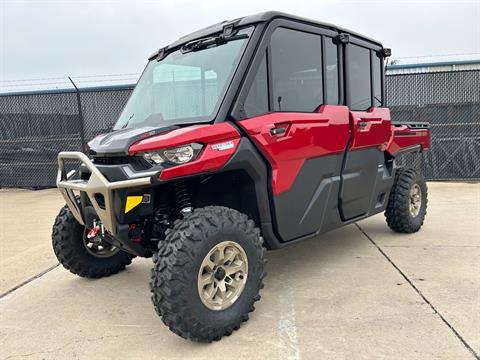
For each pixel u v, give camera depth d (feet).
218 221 8.64
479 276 11.51
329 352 7.98
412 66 32.76
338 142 11.73
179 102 10.59
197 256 8.19
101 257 12.67
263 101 9.89
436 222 18.04
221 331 8.59
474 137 28.40
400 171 16.16
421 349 7.91
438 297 10.19
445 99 28.32
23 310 10.73
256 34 9.84
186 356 8.18
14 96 32.48
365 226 17.92
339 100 12.25
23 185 33.27
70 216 12.01
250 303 9.13
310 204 11.16
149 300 11.10
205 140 8.66
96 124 32.01
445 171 28.96
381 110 14.20
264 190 9.89
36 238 18.16
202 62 10.34
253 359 7.92
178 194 9.60
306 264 13.23
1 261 15.01
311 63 11.19
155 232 9.87
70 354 8.46
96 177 8.80
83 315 10.29
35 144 32.81
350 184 12.59
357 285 11.25
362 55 13.33
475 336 8.30
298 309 9.95
